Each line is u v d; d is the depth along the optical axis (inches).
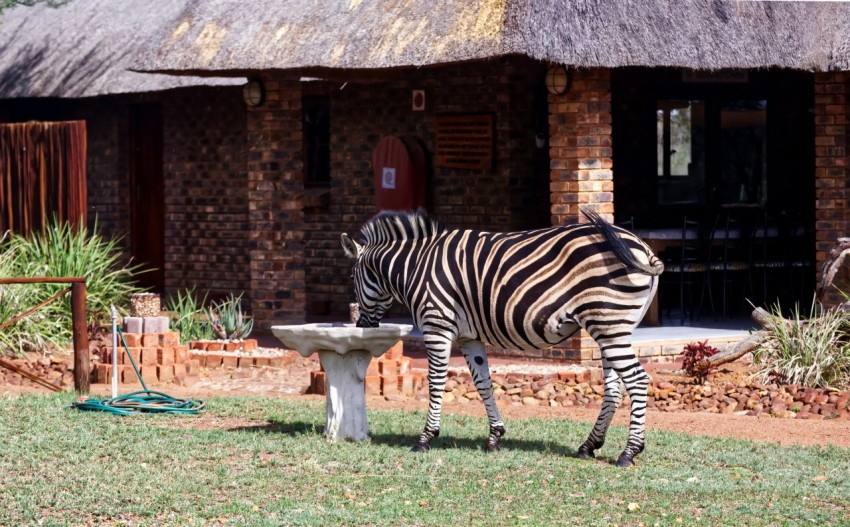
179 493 340.8
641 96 763.4
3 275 630.5
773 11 607.5
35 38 906.7
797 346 517.3
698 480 356.5
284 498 336.5
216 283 848.9
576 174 566.6
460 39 563.8
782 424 443.8
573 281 368.2
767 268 705.6
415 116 741.9
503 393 506.9
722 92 776.3
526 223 709.3
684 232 677.9
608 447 402.0
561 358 569.6
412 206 725.3
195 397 504.7
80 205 709.3
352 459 380.5
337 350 405.1
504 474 363.9
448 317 386.9
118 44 850.1
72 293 502.0
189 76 752.3
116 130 893.2
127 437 412.5
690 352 528.7
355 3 637.3
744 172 782.5
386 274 400.8
